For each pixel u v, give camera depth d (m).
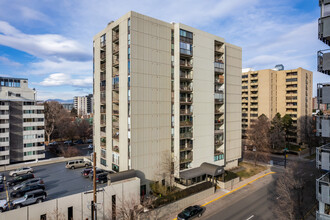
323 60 15.98
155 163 34.44
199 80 38.44
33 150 54.62
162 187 33.06
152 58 33.88
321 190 15.21
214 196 33.00
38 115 55.44
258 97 84.12
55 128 85.25
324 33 15.68
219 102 42.59
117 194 27.73
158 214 26.36
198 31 38.31
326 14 15.81
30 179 35.06
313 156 62.06
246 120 88.06
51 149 65.81
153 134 34.16
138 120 32.47
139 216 24.06
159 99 34.88
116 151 35.31
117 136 35.41
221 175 39.06
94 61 43.62
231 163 48.00
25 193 29.97
